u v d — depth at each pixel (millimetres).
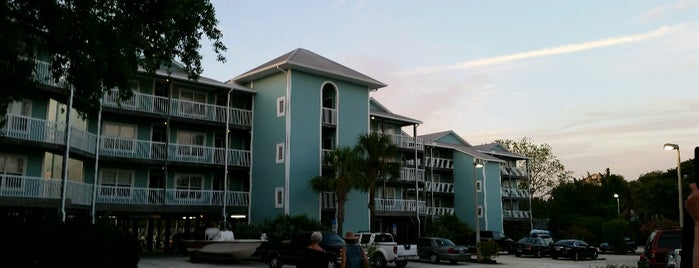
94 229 10953
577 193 63938
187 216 36906
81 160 30891
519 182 75750
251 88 39406
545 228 65750
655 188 54969
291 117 36156
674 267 13719
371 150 36500
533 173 75562
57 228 10586
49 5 13367
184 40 16094
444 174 59688
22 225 10398
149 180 34656
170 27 15297
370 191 37281
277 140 36625
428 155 56688
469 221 57156
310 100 37562
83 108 16719
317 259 9672
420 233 49781
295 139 36156
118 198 31703
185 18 15414
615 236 45250
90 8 13992
